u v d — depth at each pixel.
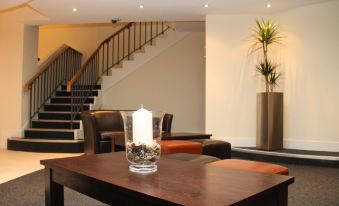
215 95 5.67
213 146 3.73
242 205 1.18
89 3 5.08
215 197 1.21
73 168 1.75
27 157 5.10
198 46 7.25
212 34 5.70
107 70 7.90
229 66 5.65
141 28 8.14
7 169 4.20
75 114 6.57
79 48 8.49
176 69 7.34
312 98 5.11
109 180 1.48
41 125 6.39
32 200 2.88
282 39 5.41
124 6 5.23
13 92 6.25
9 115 6.25
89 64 7.50
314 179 3.75
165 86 7.38
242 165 2.33
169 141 3.65
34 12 6.07
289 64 5.32
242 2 5.01
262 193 1.29
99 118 4.88
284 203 1.46
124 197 1.40
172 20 6.09
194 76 7.24
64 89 7.52
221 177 1.54
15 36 6.26
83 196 2.99
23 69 6.27
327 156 4.50
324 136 5.01
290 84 5.30
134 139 1.67
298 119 5.22
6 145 6.18
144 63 7.47
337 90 4.93
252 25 5.60
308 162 4.59
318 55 5.07
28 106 6.44
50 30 8.62
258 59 5.56
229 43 5.66
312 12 5.11
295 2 5.01
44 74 6.91
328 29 5.00
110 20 6.11
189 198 1.19
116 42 8.31
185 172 1.65
